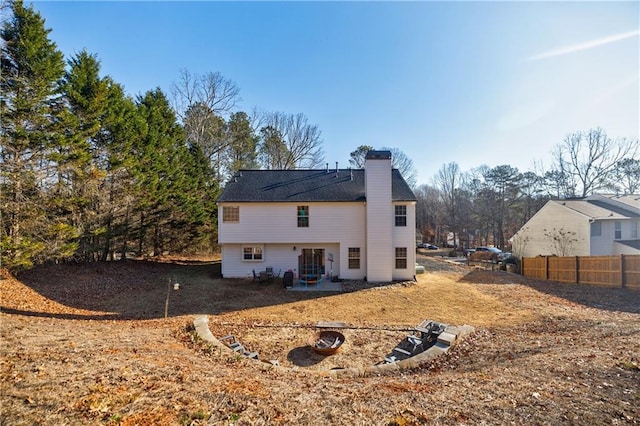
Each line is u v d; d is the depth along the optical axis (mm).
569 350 7012
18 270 14078
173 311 12141
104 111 18500
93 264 19609
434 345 8430
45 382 4426
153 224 24750
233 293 15375
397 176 21719
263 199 18625
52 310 11289
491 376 5660
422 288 16594
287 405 4324
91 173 17109
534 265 21547
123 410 3869
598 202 27188
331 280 18422
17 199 14000
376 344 9211
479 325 10516
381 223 18125
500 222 49469
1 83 13500
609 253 23234
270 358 8383
